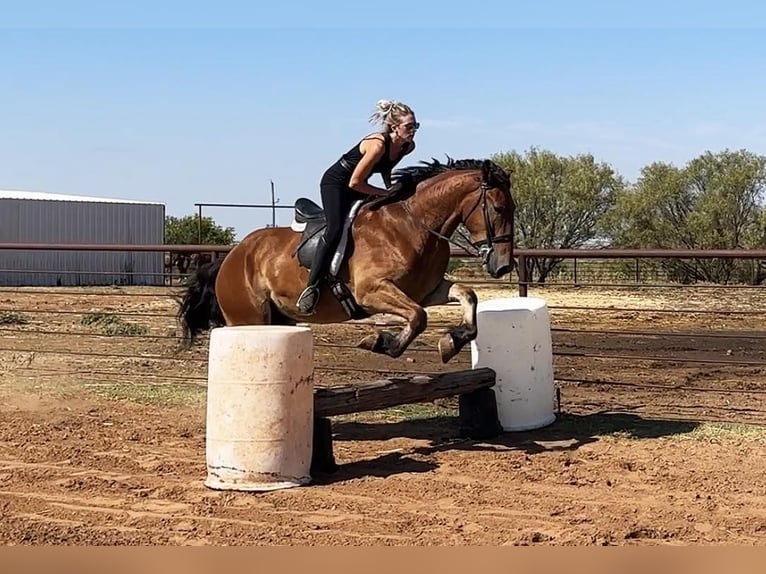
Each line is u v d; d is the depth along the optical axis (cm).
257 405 605
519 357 784
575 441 749
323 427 652
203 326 847
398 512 557
